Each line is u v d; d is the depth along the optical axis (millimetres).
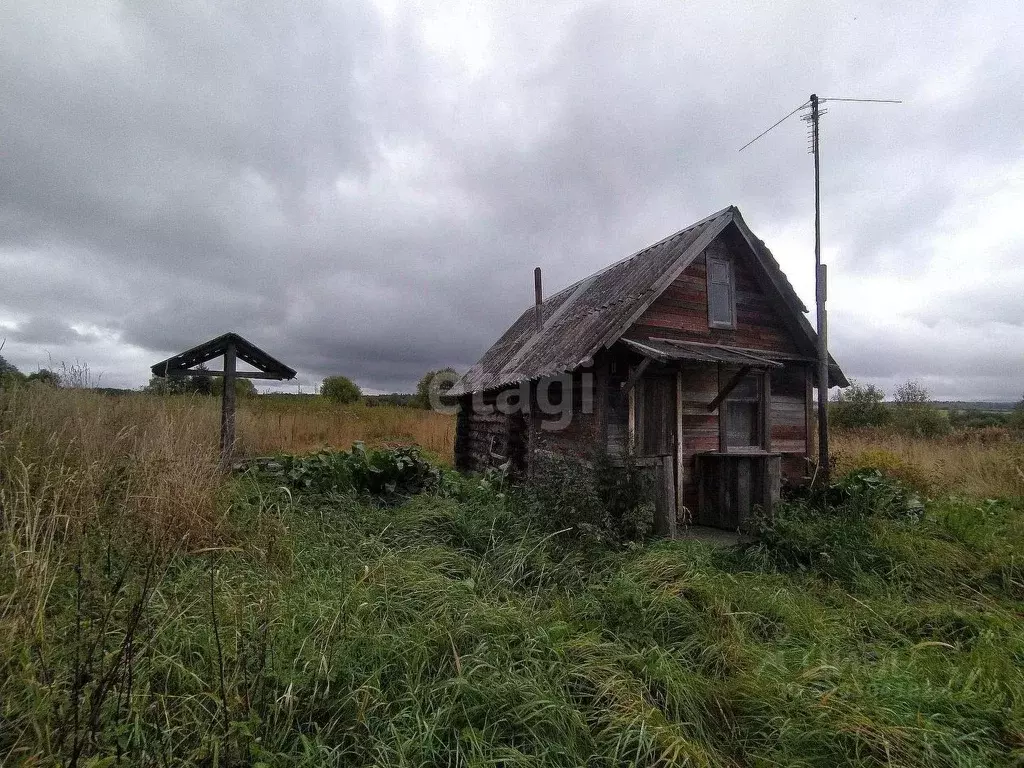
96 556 3193
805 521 6566
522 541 5117
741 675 3193
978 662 3365
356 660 3021
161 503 4016
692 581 4414
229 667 2754
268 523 4742
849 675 3109
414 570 4246
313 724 2557
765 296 9164
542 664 3115
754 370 8852
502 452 10633
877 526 6148
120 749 2150
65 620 2822
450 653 3111
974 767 2463
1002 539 5965
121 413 6879
